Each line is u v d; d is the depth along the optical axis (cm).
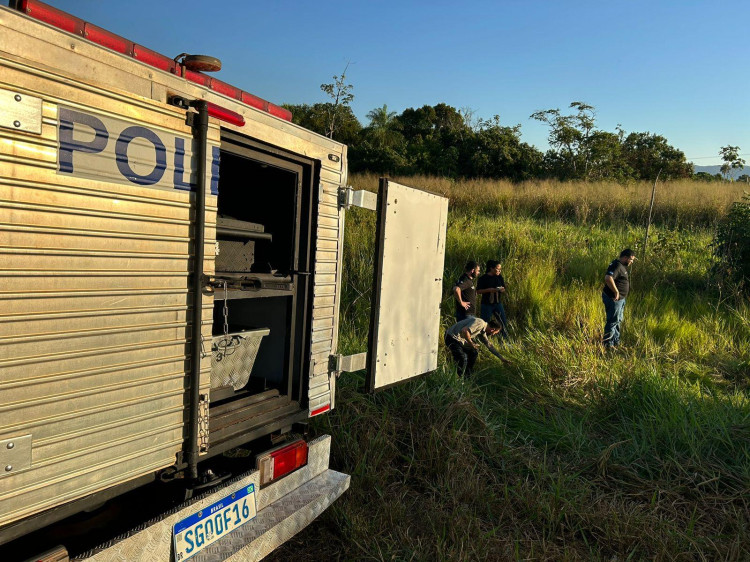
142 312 225
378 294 380
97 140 205
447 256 1074
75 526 245
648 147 3778
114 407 218
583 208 1736
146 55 239
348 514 372
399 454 458
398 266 399
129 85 217
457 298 695
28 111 184
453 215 1551
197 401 249
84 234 203
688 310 969
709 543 377
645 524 388
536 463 461
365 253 924
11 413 185
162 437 238
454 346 644
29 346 189
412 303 422
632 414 565
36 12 201
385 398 516
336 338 365
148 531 236
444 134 3950
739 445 501
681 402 561
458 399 515
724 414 546
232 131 271
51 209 192
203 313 253
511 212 1731
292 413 331
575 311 870
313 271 337
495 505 412
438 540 353
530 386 629
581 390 609
